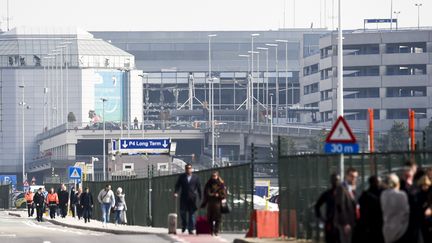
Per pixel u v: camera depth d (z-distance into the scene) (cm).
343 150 6294
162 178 11231
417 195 5366
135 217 12769
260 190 14550
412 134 7006
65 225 12912
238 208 8969
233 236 8150
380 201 5266
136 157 18100
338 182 5662
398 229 5203
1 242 8038
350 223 5631
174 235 8388
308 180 6975
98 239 8319
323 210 6700
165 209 11050
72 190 15438
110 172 18088
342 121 6303
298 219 7150
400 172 6084
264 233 7525
